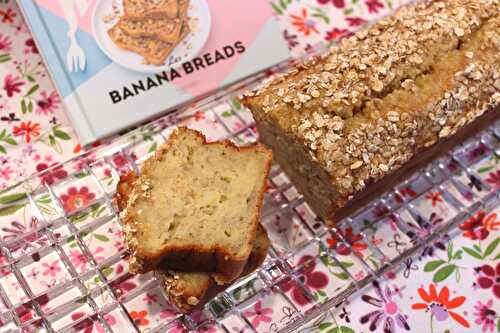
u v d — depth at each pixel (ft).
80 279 1.49
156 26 1.76
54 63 1.70
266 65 1.78
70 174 1.61
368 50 1.58
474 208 1.60
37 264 1.51
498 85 1.57
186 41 1.76
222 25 1.80
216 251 1.40
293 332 1.47
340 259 1.56
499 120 1.73
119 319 1.46
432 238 1.57
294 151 1.53
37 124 1.70
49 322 1.45
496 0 1.65
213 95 1.73
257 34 1.81
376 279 1.54
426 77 1.55
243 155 1.50
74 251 1.53
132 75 1.72
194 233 1.41
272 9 1.87
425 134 1.52
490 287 1.55
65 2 1.75
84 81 1.69
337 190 1.46
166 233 1.41
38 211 1.57
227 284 1.46
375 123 1.49
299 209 1.61
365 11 1.94
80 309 1.47
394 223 1.60
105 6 1.76
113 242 1.55
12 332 1.43
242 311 1.48
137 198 1.44
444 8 1.65
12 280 1.49
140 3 1.78
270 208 1.61
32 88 1.74
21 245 1.53
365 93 1.52
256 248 1.46
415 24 1.62
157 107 1.70
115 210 1.57
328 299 1.50
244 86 1.75
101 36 1.73
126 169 1.63
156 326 1.46
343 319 1.50
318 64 1.61
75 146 1.69
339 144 1.47
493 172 1.68
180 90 1.73
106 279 1.50
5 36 1.80
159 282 1.48
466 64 1.56
